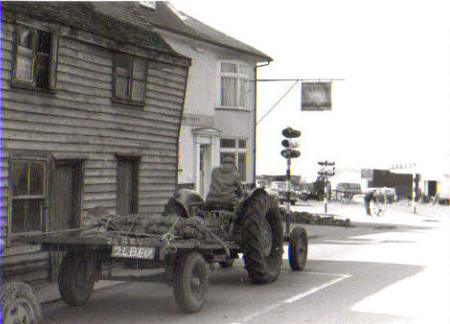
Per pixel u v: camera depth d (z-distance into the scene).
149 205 15.45
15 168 10.95
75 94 12.66
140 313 8.47
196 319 8.07
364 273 12.26
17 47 11.00
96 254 8.70
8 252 10.50
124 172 14.67
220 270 12.78
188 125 22.66
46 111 11.83
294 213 28.19
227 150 25.69
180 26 22.45
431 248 17.27
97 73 13.36
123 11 16.52
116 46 13.56
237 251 10.68
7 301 6.38
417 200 69.75
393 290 10.26
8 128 10.87
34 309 6.74
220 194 10.79
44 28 11.52
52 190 11.82
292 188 57.66
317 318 8.12
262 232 10.58
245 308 8.77
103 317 8.20
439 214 41.53
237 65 25.61
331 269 12.83
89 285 9.07
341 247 17.58
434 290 10.24
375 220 33.00
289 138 19.53
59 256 11.12
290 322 7.89
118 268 12.04
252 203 10.59
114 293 10.13
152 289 10.52
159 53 15.02
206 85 23.62
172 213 10.86
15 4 11.27
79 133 12.80
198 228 9.04
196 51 23.05
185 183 22.53
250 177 26.78
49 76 11.88
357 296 9.71
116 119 14.08
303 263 12.69
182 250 8.45
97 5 15.41
